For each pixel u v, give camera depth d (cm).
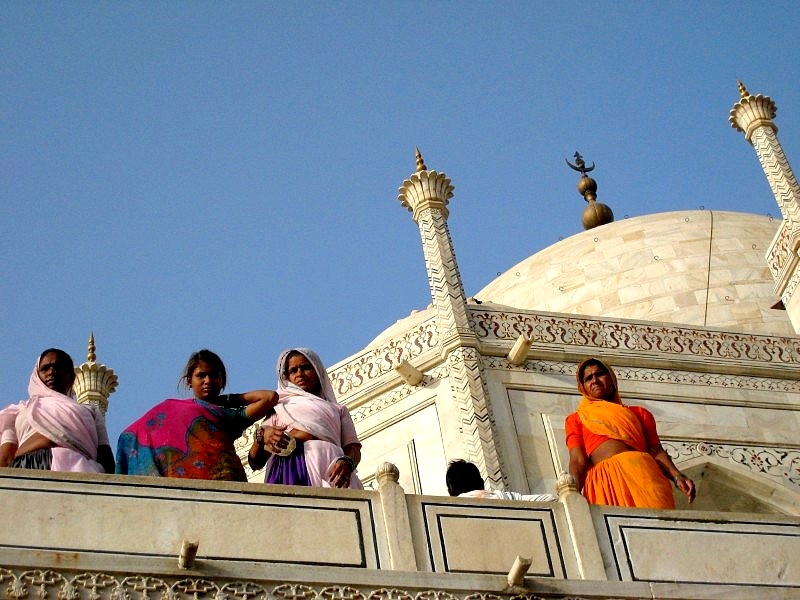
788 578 1339
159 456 1347
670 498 1468
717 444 2334
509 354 2327
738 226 3247
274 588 1191
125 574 1161
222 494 1246
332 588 1201
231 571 1191
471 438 2186
